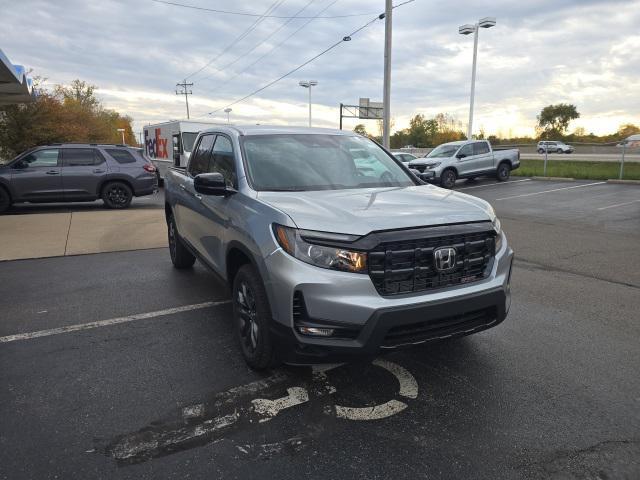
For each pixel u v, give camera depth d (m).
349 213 3.13
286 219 3.11
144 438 2.79
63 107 32.62
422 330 3.04
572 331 4.44
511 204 14.45
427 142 75.88
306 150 4.43
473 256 3.27
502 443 2.75
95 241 8.70
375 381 3.48
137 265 6.95
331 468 2.54
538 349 4.04
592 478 2.47
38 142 29.19
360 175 4.28
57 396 3.26
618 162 29.89
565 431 2.87
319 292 2.88
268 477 2.46
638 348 4.06
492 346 4.10
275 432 2.86
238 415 3.04
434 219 3.15
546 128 71.44
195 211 5.04
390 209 3.25
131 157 13.97
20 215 12.03
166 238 8.98
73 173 13.11
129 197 13.87
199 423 2.95
